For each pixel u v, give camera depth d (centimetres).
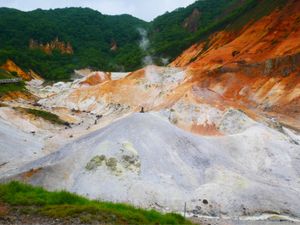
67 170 3094
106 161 3066
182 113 5494
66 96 10788
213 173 3216
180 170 3153
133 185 2886
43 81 16338
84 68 19088
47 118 7350
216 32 12594
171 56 14862
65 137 6016
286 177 3500
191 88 6166
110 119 8125
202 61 9712
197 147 3478
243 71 7919
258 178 3328
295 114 6319
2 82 12144
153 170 3072
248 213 2850
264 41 8888
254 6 12525
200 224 2362
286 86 7012
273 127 5056
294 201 3003
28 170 3166
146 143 3266
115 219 1602
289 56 7412
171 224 1877
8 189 1755
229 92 7600
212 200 2883
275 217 2803
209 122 5128
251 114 5397
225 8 19338
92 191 2838
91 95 10281
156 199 2819
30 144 5034
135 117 3488
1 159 4262
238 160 3666
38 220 1477
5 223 1422
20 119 6662
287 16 9119
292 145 3950
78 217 1536
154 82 9725
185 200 2853
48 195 1759
